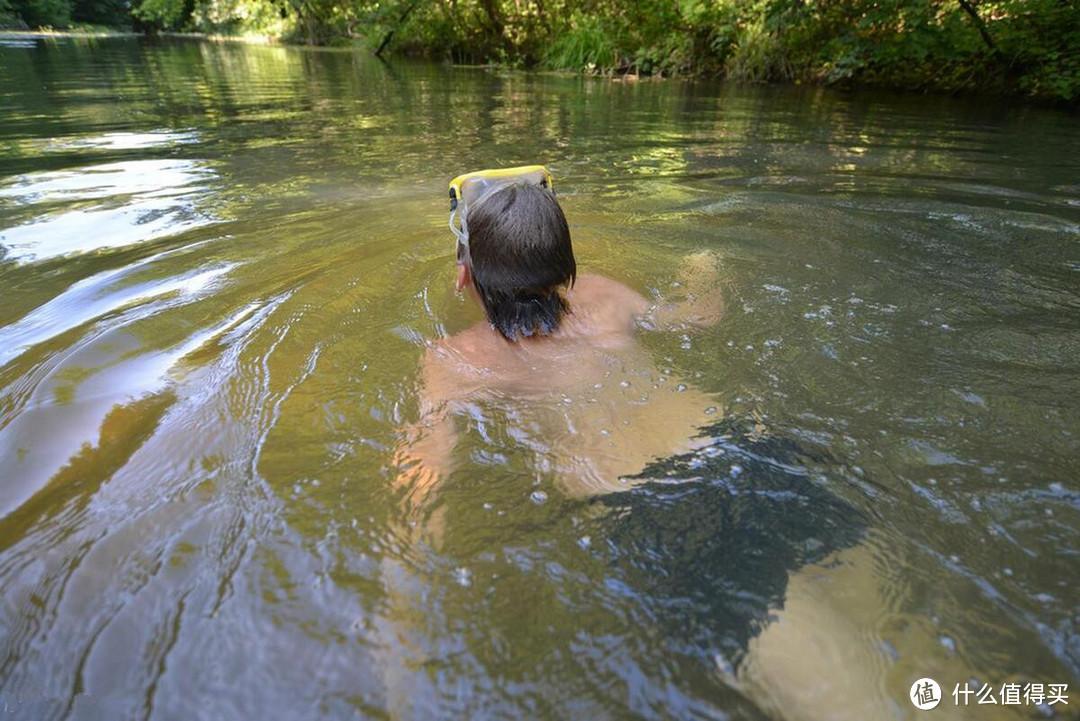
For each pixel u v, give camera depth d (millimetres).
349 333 1642
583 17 12586
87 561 963
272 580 924
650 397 1340
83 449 1234
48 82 8727
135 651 826
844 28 8961
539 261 1473
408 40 15438
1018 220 2627
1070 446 1173
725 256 2150
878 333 1598
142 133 5066
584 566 939
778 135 5133
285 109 6590
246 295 1931
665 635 835
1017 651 803
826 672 785
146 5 23828
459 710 752
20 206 2998
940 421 1251
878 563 933
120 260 2275
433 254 2229
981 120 5984
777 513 1025
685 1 10695
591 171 3787
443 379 1424
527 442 1214
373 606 882
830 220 2635
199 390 1410
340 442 1221
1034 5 7566
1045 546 959
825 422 1250
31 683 788
